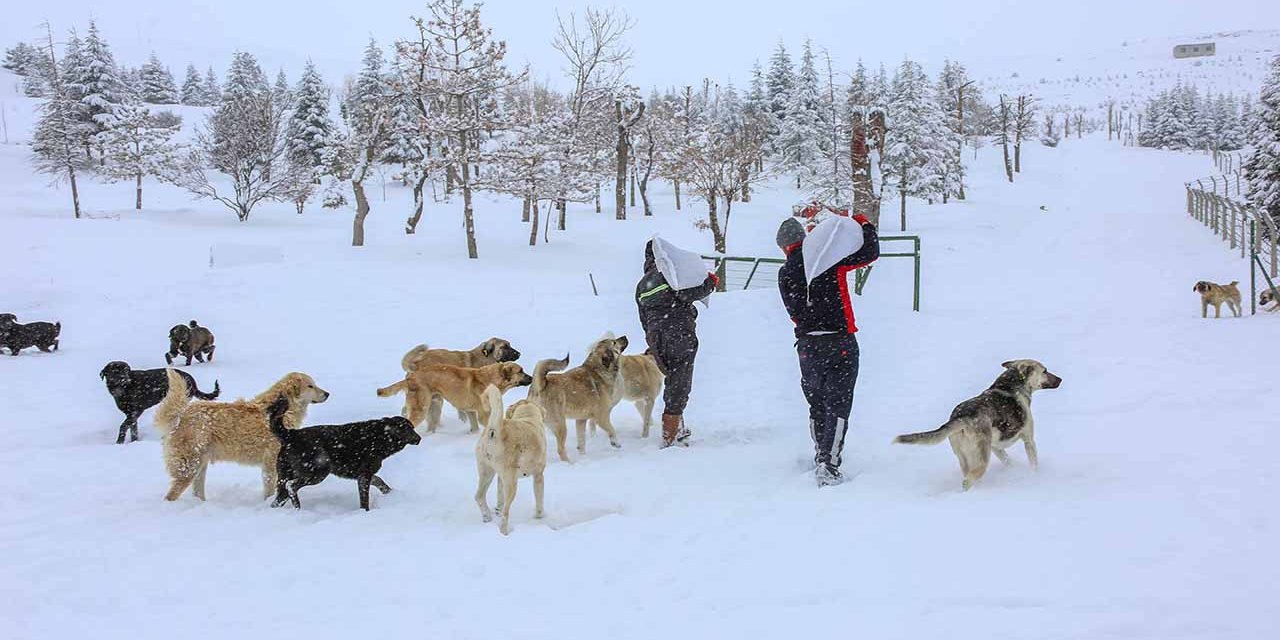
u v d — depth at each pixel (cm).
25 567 482
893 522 535
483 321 1545
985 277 2483
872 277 2473
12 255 2481
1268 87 3041
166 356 1283
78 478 682
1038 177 6425
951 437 616
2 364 1285
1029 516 528
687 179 3572
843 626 385
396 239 3141
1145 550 455
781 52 5900
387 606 426
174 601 435
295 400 702
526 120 3116
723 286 1811
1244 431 700
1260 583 403
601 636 385
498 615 412
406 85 2917
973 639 361
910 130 3997
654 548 512
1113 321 1471
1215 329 1330
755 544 511
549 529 558
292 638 387
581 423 789
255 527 563
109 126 3947
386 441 616
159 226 3316
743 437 830
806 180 4119
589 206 4394
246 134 3881
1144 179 6059
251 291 1877
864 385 1038
